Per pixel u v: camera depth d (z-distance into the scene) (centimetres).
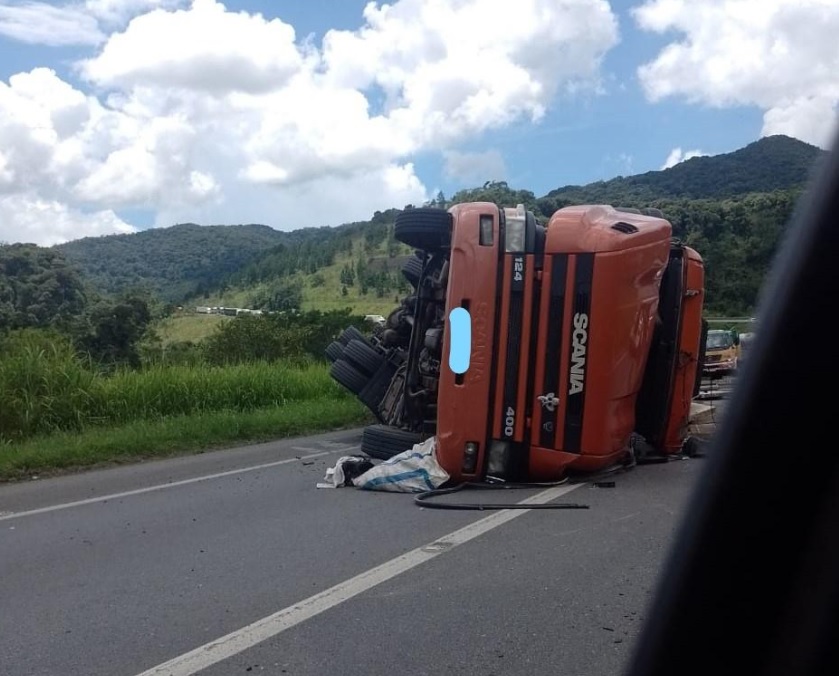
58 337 1434
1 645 457
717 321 1418
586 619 469
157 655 439
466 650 434
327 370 1666
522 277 776
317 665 421
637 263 766
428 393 903
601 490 768
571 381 766
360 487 826
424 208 890
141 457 1080
